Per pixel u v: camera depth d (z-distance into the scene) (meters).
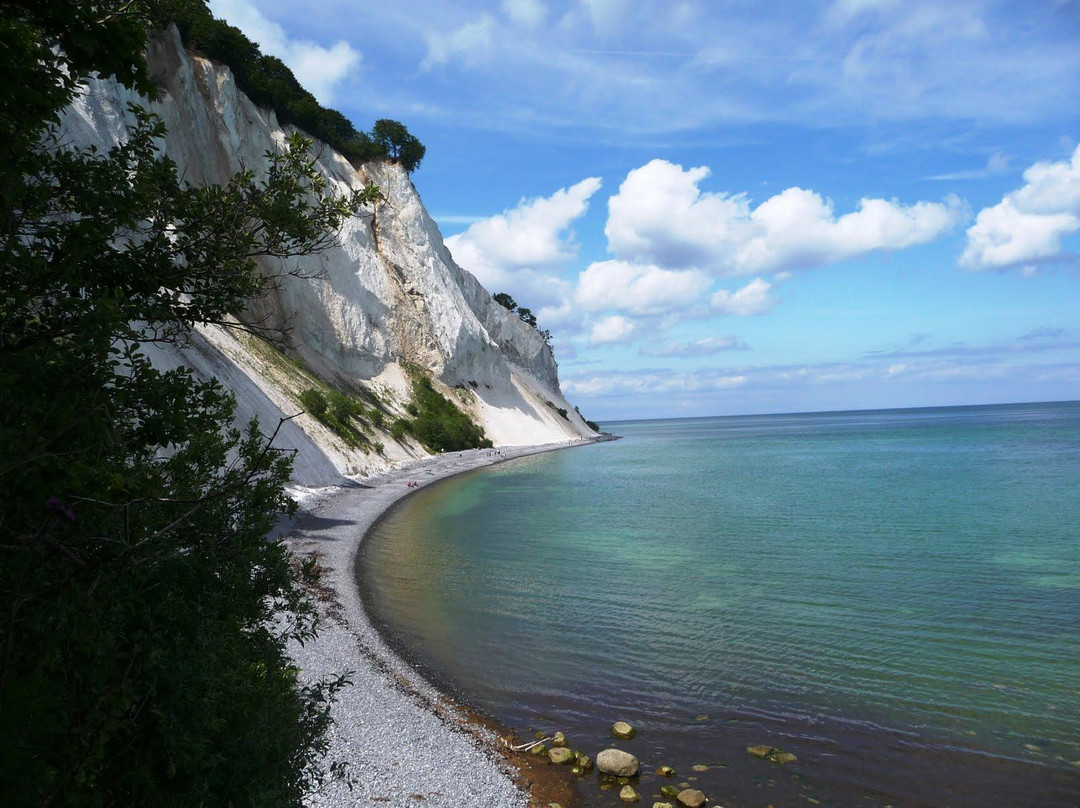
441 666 17.17
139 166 5.41
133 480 3.82
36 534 3.32
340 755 11.50
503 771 11.92
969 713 14.48
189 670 5.10
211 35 70.56
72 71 3.98
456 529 37.66
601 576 27.11
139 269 5.21
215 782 5.25
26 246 4.38
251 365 53.41
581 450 119.06
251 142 70.75
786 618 21.34
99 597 4.11
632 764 12.04
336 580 24.39
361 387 80.94
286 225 5.89
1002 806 11.05
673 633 19.86
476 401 105.56
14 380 3.35
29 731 3.14
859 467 78.50
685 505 48.28
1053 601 23.19
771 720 14.21
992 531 36.84
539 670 16.95
